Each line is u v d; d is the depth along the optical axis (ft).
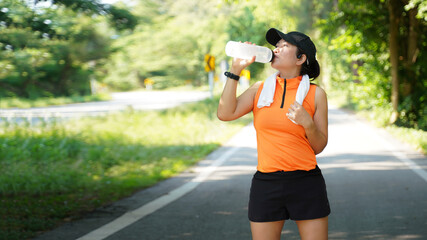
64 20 28.19
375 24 57.98
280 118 9.79
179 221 19.24
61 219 19.62
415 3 44.01
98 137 45.65
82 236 17.10
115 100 166.61
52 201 22.99
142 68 313.94
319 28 61.00
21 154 34.14
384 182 26.50
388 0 55.36
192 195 24.43
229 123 65.87
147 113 73.72
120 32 31.60
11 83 63.57
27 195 24.72
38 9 25.72
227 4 44.62
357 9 57.16
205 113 73.77
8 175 27.30
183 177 29.91
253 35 139.95
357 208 21.01
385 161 33.63
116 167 33.86
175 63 309.83
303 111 9.50
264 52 9.85
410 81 59.52
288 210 9.94
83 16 29.01
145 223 18.94
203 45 281.74
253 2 122.83
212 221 19.25
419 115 58.85
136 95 223.71
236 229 18.06
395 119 58.29
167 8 293.64
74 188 26.48
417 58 58.39
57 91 122.11
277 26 126.82
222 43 241.14
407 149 39.27
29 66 50.49
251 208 10.20
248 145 44.65
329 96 135.64
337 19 58.75
